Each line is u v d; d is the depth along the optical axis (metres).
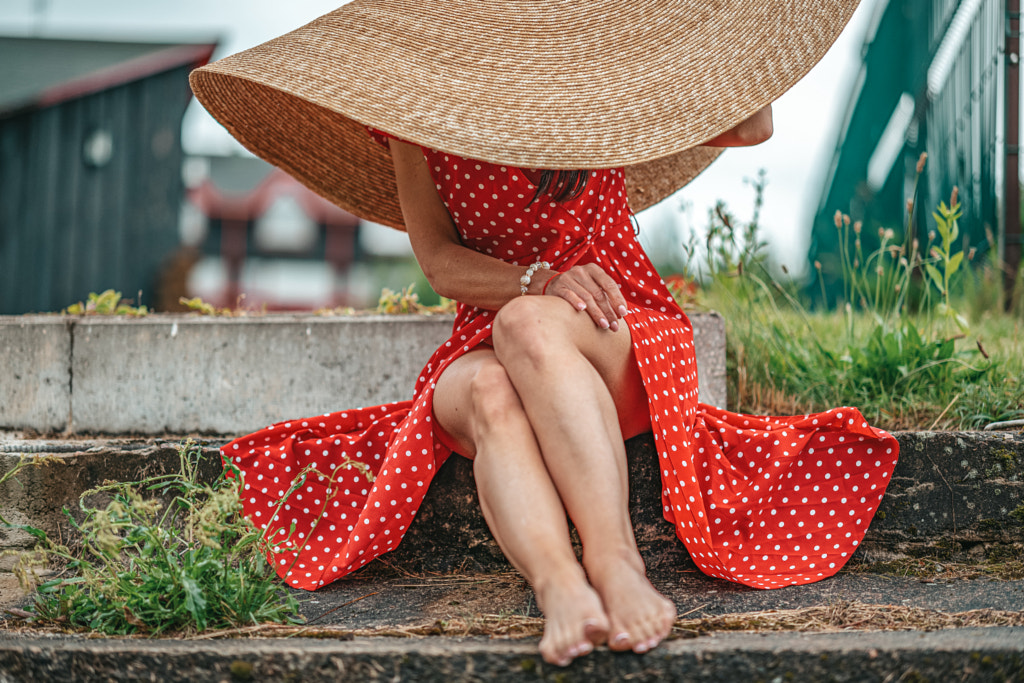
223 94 1.93
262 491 1.92
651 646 1.26
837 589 1.70
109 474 2.01
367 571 1.90
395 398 2.83
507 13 1.70
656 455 1.88
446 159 1.80
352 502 1.90
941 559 1.87
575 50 1.67
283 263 25.78
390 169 2.22
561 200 1.78
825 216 9.14
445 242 1.84
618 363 1.66
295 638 1.42
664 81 1.63
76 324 2.83
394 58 1.63
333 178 2.22
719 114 1.60
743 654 1.27
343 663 1.30
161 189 12.45
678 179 2.39
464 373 1.64
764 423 1.88
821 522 1.81
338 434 1.98
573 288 1.63
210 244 25.28
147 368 2.82
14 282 11.72
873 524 1.88
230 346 2.83
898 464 1.89
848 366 2.81
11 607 1.69
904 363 2.70
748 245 3.09
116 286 12.16
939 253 2.82
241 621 1.52
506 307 1.58
